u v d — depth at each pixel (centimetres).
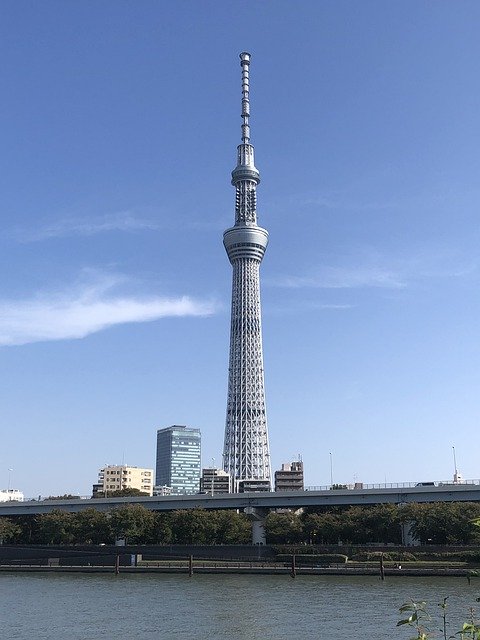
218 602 12194
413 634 9069
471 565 17088
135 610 11538
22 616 11125
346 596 12688
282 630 9625
